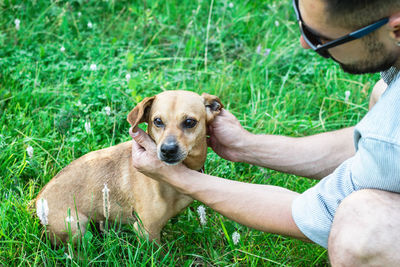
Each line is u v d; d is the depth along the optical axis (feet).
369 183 2.65
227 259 3.59
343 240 2.64
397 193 2.66
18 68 5.17
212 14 6.58
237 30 6.31
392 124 2.48
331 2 2.39
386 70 2.70
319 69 5.61
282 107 5.23
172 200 3.56
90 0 6.57
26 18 6.03
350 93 5.27
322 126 4.88
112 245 3.56
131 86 4.87
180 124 3.44
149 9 6.49
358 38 2.45
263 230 3.04
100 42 5.88
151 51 5.76
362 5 2.34
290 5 6.67
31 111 4.76
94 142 4.37
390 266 2.59
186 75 5.43
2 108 4.76
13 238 3.44
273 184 4.23
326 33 2.53
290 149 3.70
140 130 3.38
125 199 3.75
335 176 2.84
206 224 3.85
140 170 3.35
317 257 3.60
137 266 3.47
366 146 2.56
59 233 3.62
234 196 3.10
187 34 6.16
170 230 3.91
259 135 3.77
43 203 3.28
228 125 3.75
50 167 4.28
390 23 2.36
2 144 4.18
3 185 3.87
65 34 5.86
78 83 5.23
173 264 3.53
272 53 5.77
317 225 2.82
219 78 5.37
